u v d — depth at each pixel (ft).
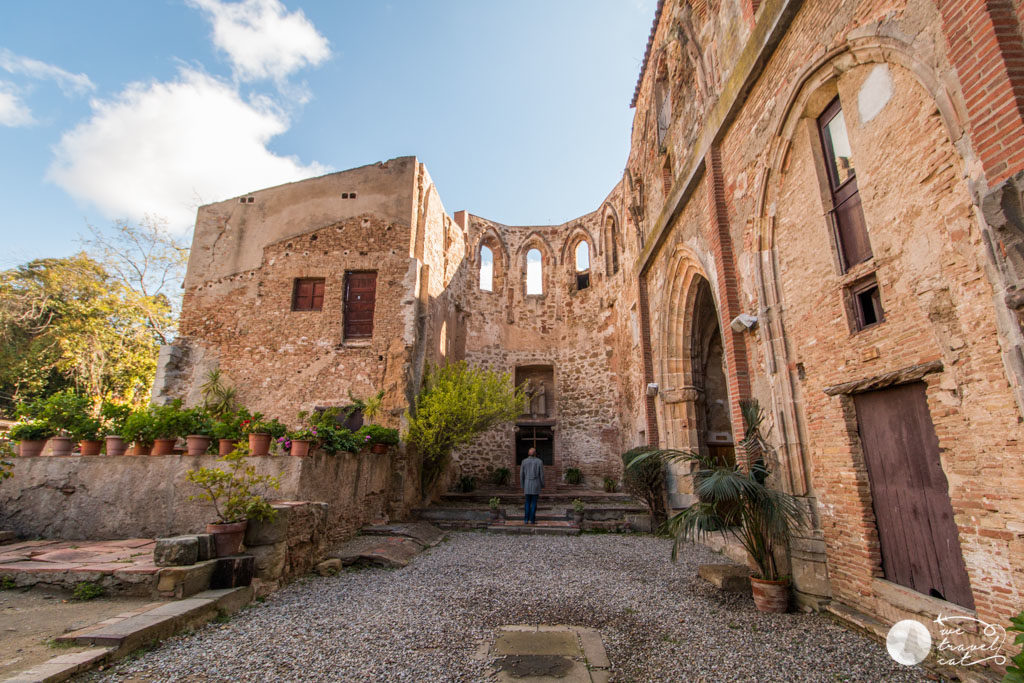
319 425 26.71
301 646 13.62
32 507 24.25
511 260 66.95
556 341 64.03
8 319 60.39
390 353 41.11
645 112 44.21
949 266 12.81
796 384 19.93
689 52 30.48
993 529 11.57
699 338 37.04
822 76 17.89
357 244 44.14
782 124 20.42
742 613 17.42
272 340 42.52
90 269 68.03
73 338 62.95
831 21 17.15
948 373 12.85
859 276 16.37
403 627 15.42
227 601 16.11
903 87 14.35
